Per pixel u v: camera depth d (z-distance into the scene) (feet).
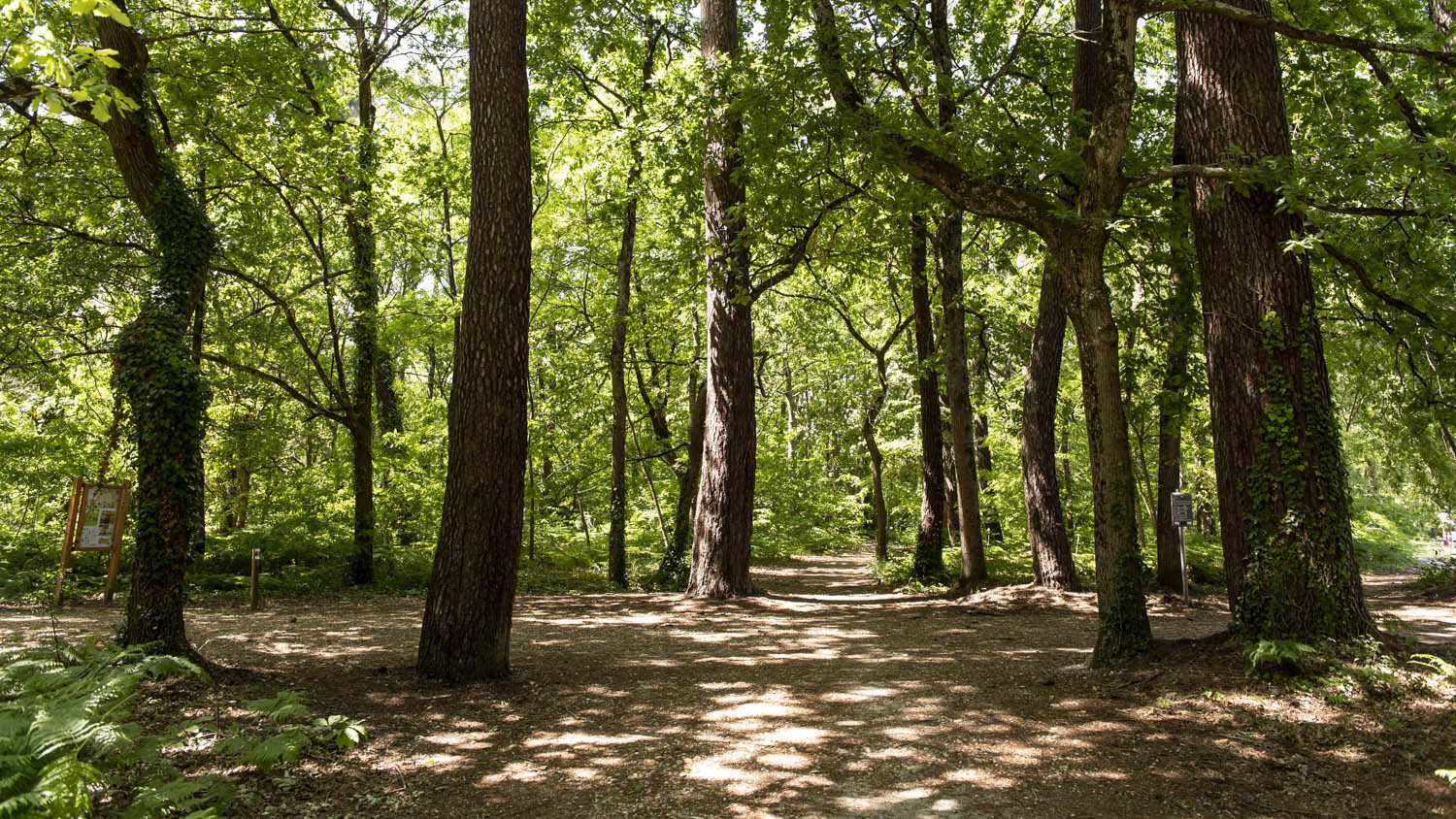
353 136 53.62
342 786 17.24
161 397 25.08
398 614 42.52
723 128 34.14
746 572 50.29
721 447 49.67
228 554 56.59
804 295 67.72
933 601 49.78
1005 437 81.20
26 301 49.65
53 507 60.03
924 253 54.75
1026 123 34.83
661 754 19.36
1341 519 22.75
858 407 91.71
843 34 29.48
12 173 42.96
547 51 54.85
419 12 61.77
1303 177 21.68
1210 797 15.93
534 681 26.66
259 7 52.26
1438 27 35.73
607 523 95.91
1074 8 46.06
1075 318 26.08
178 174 28.73
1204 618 40.83
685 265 53.72
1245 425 23.73
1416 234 29.37
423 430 68.95
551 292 69.67
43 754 11.69
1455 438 61.57
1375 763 16.96
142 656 22.85
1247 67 24.80
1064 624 39.73
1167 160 30.96
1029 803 15.78
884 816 15.37
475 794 17.02
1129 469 25.88
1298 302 23.71
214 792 14.10
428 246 64.54
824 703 23.67
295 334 56.34
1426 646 23.17
